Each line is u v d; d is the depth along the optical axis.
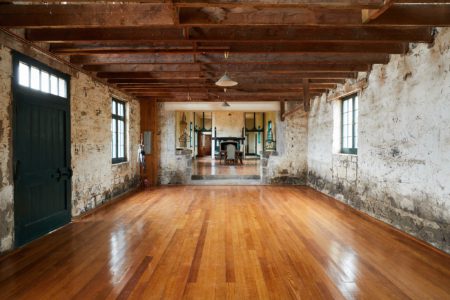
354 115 6.29
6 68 3.54
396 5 3.16
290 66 5.38
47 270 3.04
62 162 4.76
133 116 8.33
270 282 2.77
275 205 6.17
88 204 5.57
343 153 6.77
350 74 5.84
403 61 4.35
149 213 5.47
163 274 2.94
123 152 7.85
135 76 6.01
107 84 6.41
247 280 2.81
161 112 9.21
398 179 4.46
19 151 3.78
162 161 9.25
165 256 3.40
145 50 4.36
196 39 3.80
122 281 2.80
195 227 4.55
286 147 9.16
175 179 9.27
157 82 6.55
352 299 2.49
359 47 4.30
